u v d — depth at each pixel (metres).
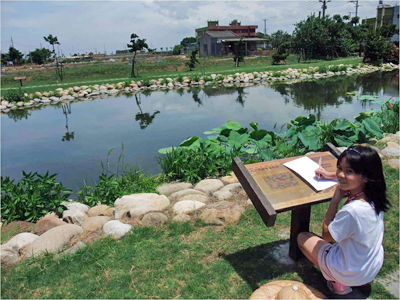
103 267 2.77
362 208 1.90
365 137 6.21
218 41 40.69
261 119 10.41
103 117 12.47
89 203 4.41
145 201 4.02
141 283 2.55
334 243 2.33
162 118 11.50
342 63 28.77
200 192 4.32
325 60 33.38
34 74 27.67
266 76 23.09
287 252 2.83
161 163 5.95
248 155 6.11
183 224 3.41
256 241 3.03
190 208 3.75
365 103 12.36
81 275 2.71
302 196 2.34
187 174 5.01
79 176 6.26
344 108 11.59
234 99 15.10
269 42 47.97
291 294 2.03
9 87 22.72
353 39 39.50
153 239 3.20
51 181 4.16
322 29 33.09
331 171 2.59
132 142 8.52
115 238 3.24
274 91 17.09
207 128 9.62
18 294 2.54
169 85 21.44
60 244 3.15
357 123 7.13
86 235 3.36
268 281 2.49
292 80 22.02
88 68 29.34
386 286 2.41
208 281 2.53
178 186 4.69
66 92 18.84
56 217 3.74
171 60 35.25
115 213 3.81
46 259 2.94
